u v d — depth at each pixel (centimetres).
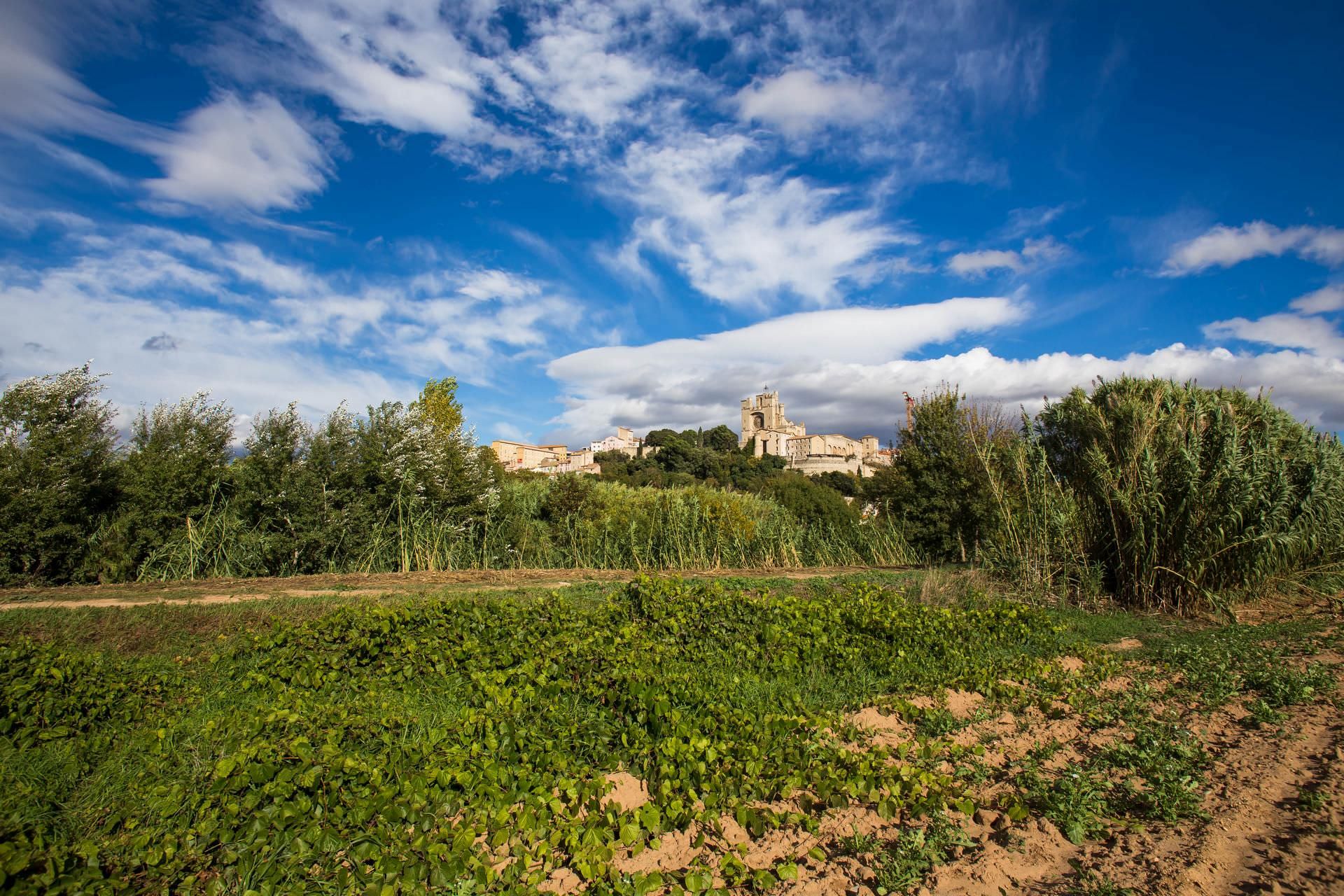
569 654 809
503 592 1371
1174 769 556
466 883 403
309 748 508
